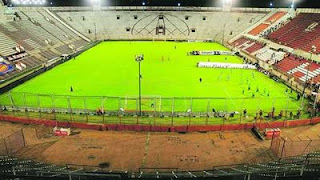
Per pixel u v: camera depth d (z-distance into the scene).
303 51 59.97
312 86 45.09
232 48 82.75
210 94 43.25
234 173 20.55
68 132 29.81
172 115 33.94
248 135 30.25
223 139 29.39
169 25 104.19
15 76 51.41
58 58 67.56
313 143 28.48
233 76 53.44
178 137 29.72
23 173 20.86
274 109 37.34
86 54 74.25
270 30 81.94
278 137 28.91
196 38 100.25
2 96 41.94
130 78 51.41
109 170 23.62
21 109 36.59
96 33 99.00
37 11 87.69
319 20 69.69
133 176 21.20
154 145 28.06
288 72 53.84
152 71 56.53
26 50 62.91
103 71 56.38
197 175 21.44
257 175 20.25
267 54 66.94
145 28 103.06
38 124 32.59
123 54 74.19
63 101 39.88
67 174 20.50
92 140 28.94
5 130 31.19
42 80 50.19
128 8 108.81
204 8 108.75
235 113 35.59
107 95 42.31
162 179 20.56
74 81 49.47
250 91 44.72
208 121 33.75
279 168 20.89
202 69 58.62
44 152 26.59
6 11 71.62
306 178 20.20
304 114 36.12
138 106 38.22
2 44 59.19
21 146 27.59
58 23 90.19
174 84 48.00
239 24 99.56
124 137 29.62
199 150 27.22
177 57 70.88
